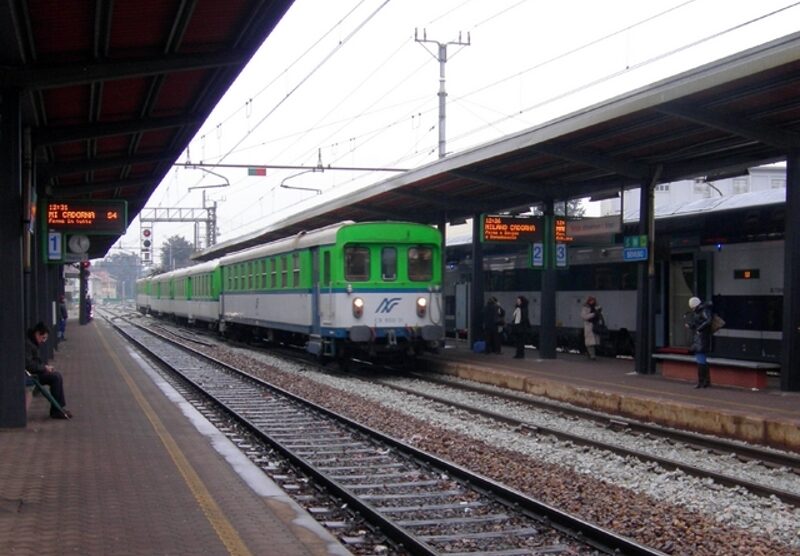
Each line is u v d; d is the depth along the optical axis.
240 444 11.90
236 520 7.14
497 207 23.98
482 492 8.93
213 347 31.92
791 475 10.19
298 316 23.48
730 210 19.58
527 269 28.62
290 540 6.55
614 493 9.01
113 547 6.34
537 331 27.92
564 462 10.94
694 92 12.14
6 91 11.08
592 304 22.47
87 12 9.25
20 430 11.91
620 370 19.41
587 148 16.94
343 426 13.38
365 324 20.58
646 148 16.56
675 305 21.64
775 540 7.52
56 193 20.58
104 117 14.48
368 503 8.73
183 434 11.70
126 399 15.73
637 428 13.23
